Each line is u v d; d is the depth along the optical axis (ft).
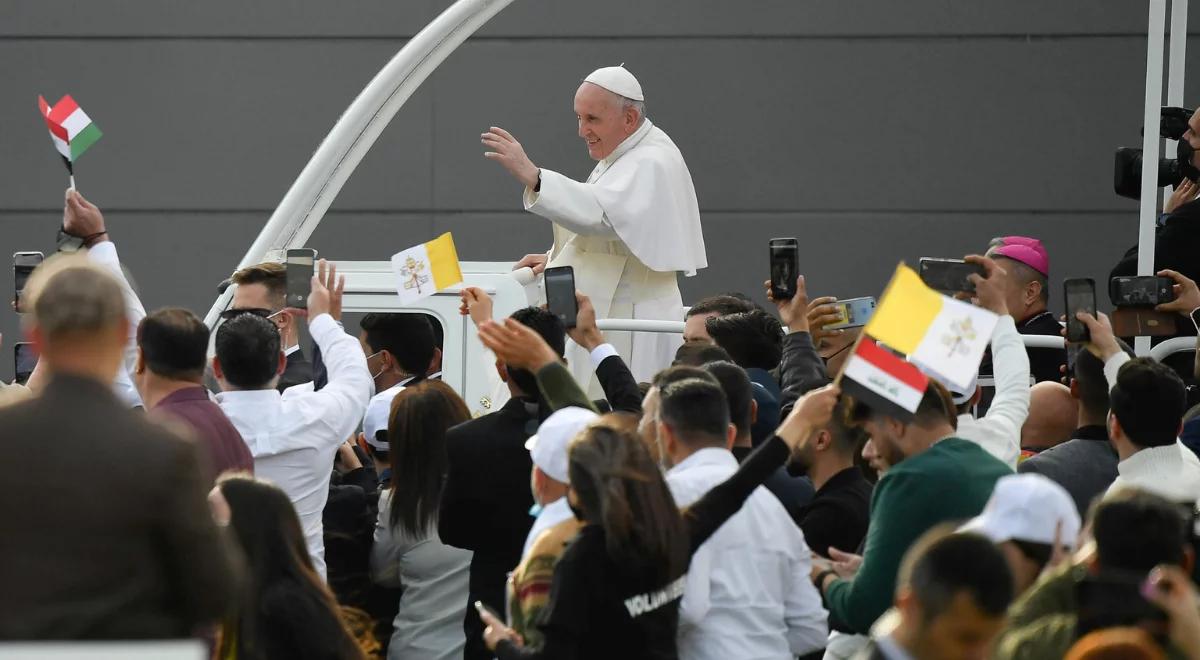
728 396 60.44
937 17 151.02
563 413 52.80
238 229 151.74
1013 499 46.34
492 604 62.75
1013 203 151.23
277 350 65.92
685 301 151.74
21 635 38.55
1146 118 81.15
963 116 151.23
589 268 95.66
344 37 151.74
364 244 151.23
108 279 41.42
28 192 151.74
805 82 151.12
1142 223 81.00
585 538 48.55
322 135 151.53
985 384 82.74
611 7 151.02
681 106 151.43
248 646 50.31
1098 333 64.23
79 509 39.22
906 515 53.36
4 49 152.25
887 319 51.62
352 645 51.70
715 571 55.06
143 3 152.15
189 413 59.16
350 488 72.95
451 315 85.05
